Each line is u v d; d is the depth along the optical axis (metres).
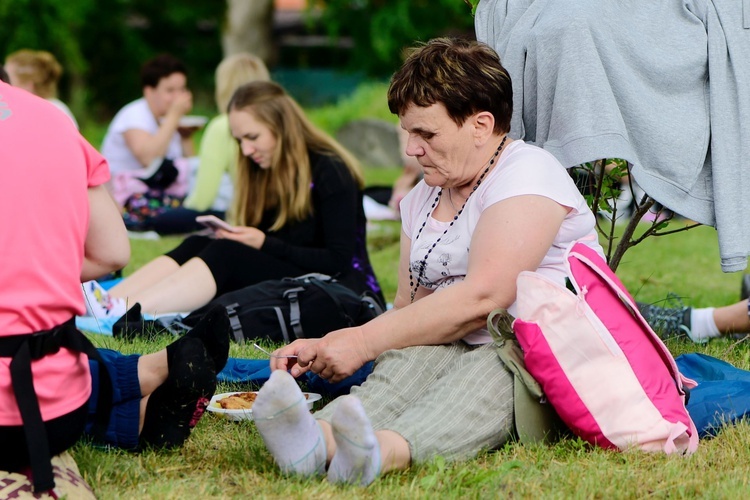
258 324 7.74
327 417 4.78
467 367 5.06
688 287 11.26
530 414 5.02
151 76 14.75
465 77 5.14
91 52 43.56
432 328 5.16
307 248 8.75
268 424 4.43
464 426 4.83
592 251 5.10
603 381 4.90
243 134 8.70
